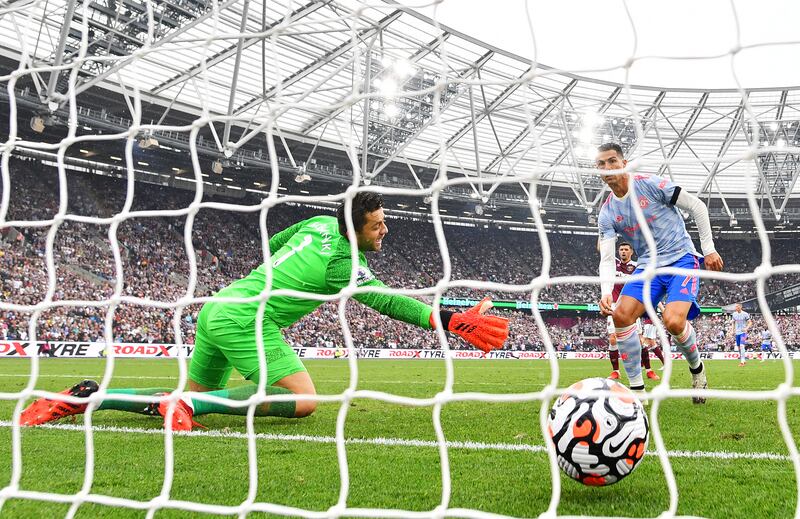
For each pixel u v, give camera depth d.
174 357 27.44
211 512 2.05
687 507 2.57
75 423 5.06
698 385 6.35
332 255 4.72
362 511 1.90
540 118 34.66
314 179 36.41
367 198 4.52
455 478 3.12
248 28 23.95
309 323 34.41
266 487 2.97
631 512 2.50
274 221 41.75
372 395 2.07
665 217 5.50
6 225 2.97
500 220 46.28
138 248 34.59
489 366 22.31
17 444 2.50
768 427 4.80
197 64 25.62
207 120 2.62
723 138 37.09
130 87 26.75
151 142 29.34
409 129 32.38
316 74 27.70
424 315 4.09
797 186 40.12
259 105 28.62
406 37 27.50
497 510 2.54
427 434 4.56
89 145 31.56
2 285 27.48
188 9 22.53
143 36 23.28
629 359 5.88
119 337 27.27
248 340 4.88
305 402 5.12
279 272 4.84
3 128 29.30
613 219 5.68
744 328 20.41
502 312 43.19
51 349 24.50
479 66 30.17
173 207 38.16
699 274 1.76
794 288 45.03
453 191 40.09
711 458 3.60
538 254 48.12
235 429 4.82
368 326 36.62
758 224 1.70
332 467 3.40
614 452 2.65
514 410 6.05
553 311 45.16
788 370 1.63
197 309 31.88
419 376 14.86
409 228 46.28
